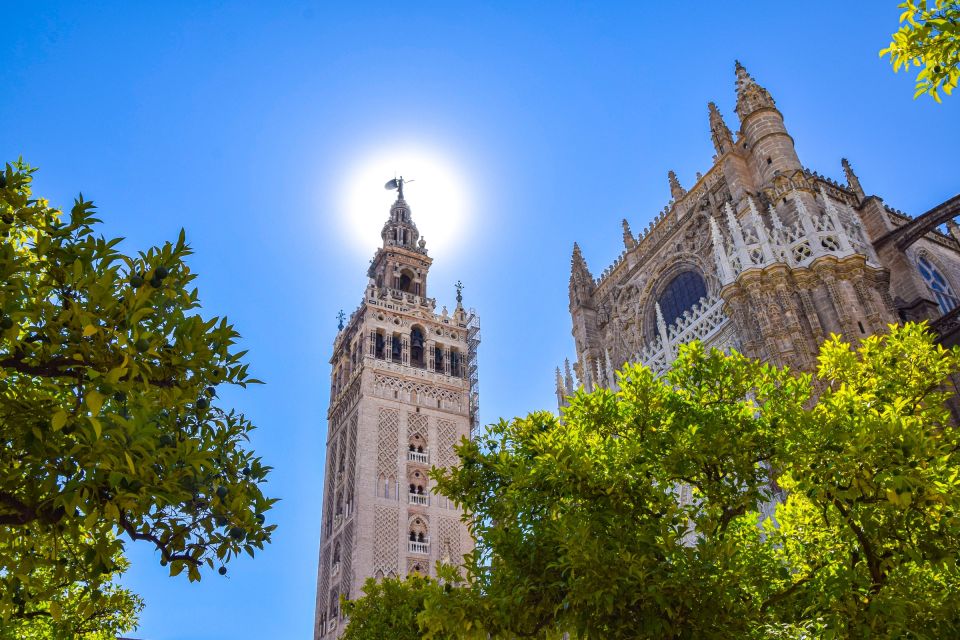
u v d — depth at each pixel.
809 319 36.16
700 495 16.05
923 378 17.31
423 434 72.75
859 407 14.77
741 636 13.05
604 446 16.72
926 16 11.95
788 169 43.91
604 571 13.32
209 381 10.46
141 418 8.90
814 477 13.89
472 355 83.62
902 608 12.74
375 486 67.44
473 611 15.69
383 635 28.08
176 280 10.77
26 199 10.73
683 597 13.04
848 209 44.94
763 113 46.97
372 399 72.38
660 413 16.72
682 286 51.50
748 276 38.00
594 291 60.53
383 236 93.06
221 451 11.20
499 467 17.53
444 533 67.88
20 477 9.13
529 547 15.77
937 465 13.86
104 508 8.92
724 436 15.41
